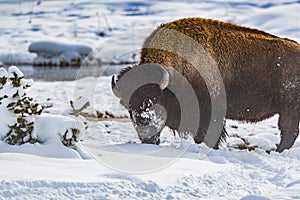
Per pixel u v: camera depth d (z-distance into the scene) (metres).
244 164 27.06
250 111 34.16
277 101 34.16
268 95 33.97
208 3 142.50
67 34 141.50
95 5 180.00
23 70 99.50
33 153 24.39
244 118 34.34
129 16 161.38
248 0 135.00
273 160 27.92
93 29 148.00
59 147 25.00
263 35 34.81
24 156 22.66
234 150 31.64
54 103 48.19
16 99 25.77
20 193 17.98
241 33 33.91
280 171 24.50
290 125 34.06
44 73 91.31
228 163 26.58
